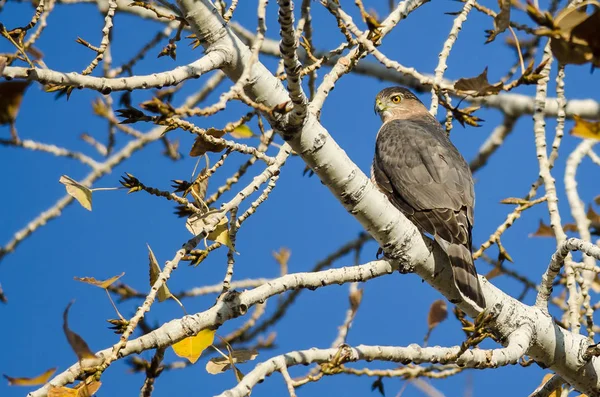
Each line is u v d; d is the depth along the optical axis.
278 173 9.12
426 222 12.12
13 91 7.96
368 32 9.45
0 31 8.16
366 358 8.91
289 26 8.04
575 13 6.93
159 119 7.88
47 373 8.04
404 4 9.93
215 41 9.20
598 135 7.43
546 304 10.27
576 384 10.25
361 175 9.80
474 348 9.26
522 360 10.34
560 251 9.84
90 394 7.64
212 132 8.98
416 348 9.11
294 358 8.70
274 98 9.28
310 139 9.41
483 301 9.88
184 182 8.99
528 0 7.07
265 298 9.09
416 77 9.56
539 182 11.45
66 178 8.73
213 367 9.05
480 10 10.50
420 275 10.25
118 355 8.05
